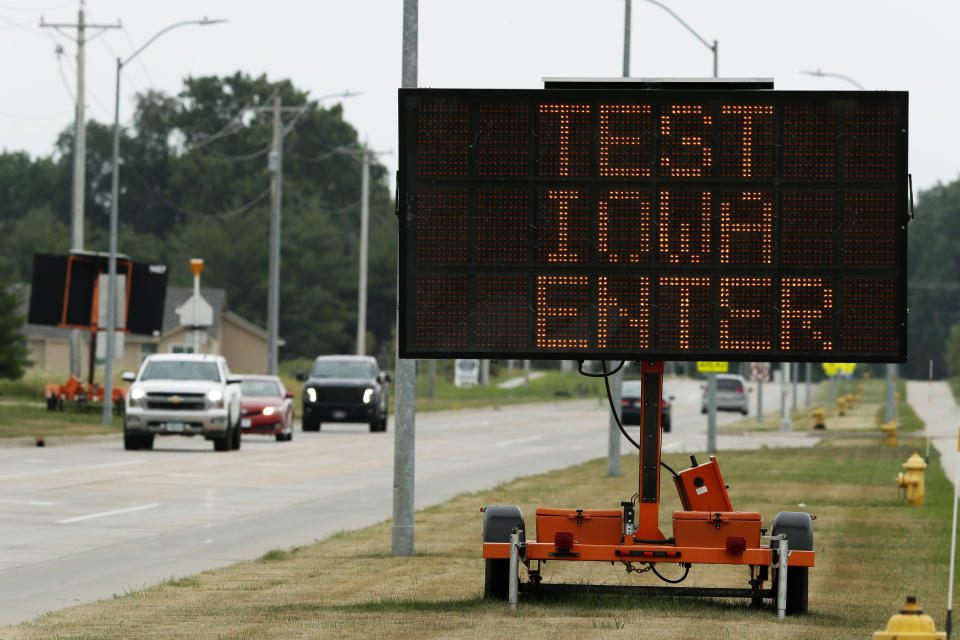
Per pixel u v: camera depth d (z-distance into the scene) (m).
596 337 41.22
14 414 145.75
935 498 86.19
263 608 41.03
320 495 82.81
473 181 41.28
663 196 41.19
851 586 48.06
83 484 85.69
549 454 130.50
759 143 41.09
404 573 49.91
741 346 41.09
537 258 41.25
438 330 41.28
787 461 121.44
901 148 40.84
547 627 37.41
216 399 117.50
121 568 51.72
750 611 41.78
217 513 71.94
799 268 40.97
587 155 41.31
